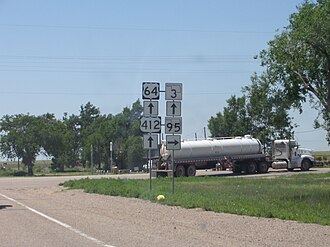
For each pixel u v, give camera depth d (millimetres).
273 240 13203
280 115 66750
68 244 12742
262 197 23984
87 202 24562
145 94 26391
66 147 98750
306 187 30922
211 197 23891
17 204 23969
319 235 13914
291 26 23719
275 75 26219
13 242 13125
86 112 129625
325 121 35500
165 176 50125
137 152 89062
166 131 26109
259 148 54781
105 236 13906
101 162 96812
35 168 106000
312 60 23938
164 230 14992
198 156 51625
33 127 92812
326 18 22016
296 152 57031
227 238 13539
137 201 24516
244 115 78250
